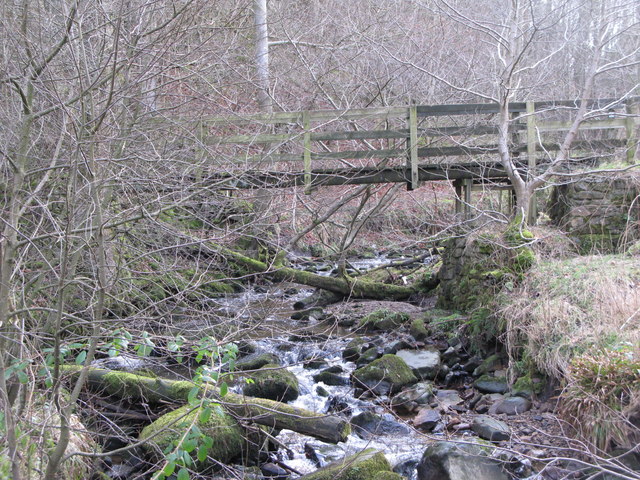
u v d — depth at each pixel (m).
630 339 5.49
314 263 14.03
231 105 9.91
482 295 8.19
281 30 11.96
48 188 5.88
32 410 4.29
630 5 10.02
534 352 6.47
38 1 5.58
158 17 6.66
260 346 8.44
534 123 9.50
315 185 9.72
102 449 5.04
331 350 8.53
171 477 4.92
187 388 5.79
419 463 5.19
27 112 4.14
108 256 6.10
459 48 12.50
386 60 11.58
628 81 13.55
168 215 7.54
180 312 7.10
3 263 3.65
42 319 5.36
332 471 4.93
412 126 9.57
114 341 3.89
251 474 5.21
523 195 8.90
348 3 12.42
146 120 6.88
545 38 13.21
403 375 7.21
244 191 8.12
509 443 5.39
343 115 8.88
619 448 4.71
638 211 8.68
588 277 7.03
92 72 4.75
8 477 3.58
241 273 11.30
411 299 11.25
